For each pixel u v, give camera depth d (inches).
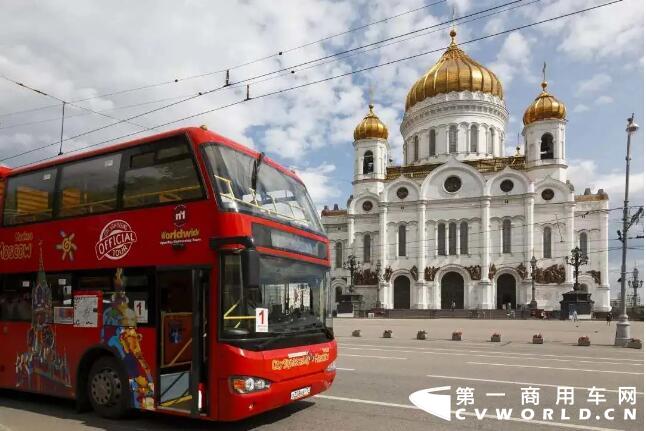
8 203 437.4
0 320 426.3
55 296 390.6
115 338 352.2
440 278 2474.2
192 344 311.0
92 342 364.2
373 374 524.4
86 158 391.5
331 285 390.0
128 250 352.8
